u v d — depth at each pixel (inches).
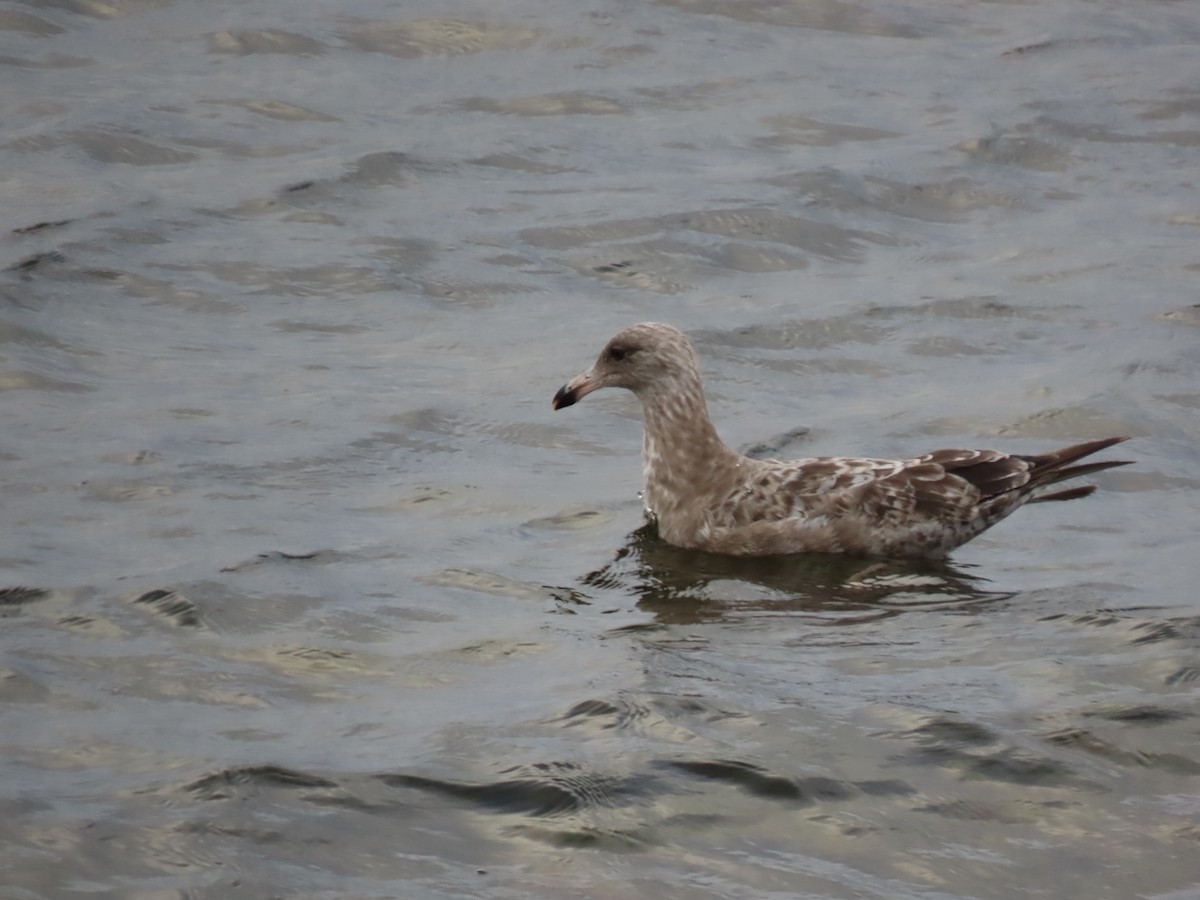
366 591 468.4
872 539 515.2
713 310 740.0
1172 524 540.4
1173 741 382.3
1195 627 445.7
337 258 770.2
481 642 439.5
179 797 349.1
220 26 1083.9
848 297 757.3
